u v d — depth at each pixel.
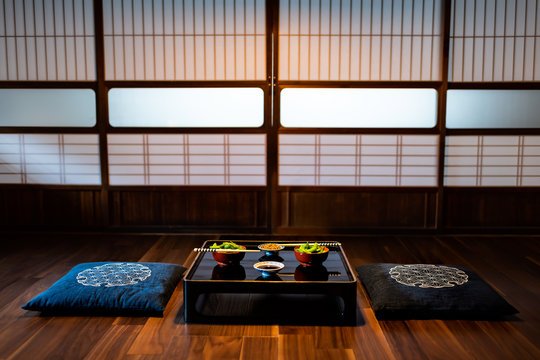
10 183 4.05
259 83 3.89
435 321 2.29
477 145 3.99
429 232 4.07
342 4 3.84
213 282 2.22
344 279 2.27
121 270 2.74
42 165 4.03
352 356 1.95
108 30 3.85
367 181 4.05
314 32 3.87
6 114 3.96
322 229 4.09
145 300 2.34
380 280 2.63
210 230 4.09
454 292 2.45
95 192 4.07
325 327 2.22
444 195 4.05
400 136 3.97
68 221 4.10
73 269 2.78
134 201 4.08
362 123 3.96
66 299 2.34
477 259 3.36
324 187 4.04
